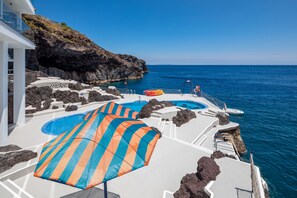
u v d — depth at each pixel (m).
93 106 25.92
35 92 23.20
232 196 7.96
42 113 20.88
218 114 22.56
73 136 5.76
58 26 60.16
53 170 4.84
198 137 16.17
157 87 69.88
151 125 17.86
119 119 6.76
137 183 9.54
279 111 35.62
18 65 16.77
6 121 12.46
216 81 94.38
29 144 13.21
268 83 85.38
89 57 66.06
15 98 16.94
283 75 138.38
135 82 85.56
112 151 5.40
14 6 17.97
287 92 59.22
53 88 26.77
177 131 17.33
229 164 10.52
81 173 4.75
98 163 5.02
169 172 10.45
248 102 44.00
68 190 8.87
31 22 48.88
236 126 20.30
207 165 9.45
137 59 105.56
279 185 14.20
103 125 6.08
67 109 22.88
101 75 75.31
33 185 9.16
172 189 9.13
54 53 55.00
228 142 16.95
